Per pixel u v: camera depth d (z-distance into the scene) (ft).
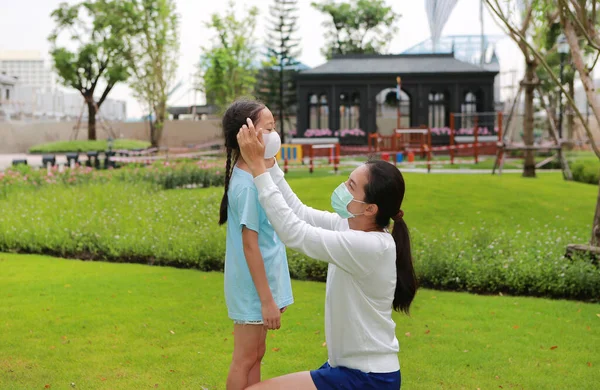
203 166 56.44
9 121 140.36
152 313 17.62
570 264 21.09
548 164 69.21
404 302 8.59
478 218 34.17
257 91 115.75
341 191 8.25
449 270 21.86
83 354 14.37
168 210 33.50
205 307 18.29
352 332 8.02
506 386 12.52
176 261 25.45
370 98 95.76
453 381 12.76
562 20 21.98
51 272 23.48
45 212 33.12
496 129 94.79
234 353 8.76
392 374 8.04
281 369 13.43
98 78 122.93
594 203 38.27
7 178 45.01
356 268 7.85
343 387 7.98
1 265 24.91
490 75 94.27
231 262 8.59
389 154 72.95
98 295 19.67
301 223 7.89
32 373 13.19
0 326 16.38
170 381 12.80
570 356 14.23
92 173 51.85
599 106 21.66
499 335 15.79
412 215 34.71
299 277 23.12
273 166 9.16
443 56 97.76
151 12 108.37
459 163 74.59
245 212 8.27
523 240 25.91
